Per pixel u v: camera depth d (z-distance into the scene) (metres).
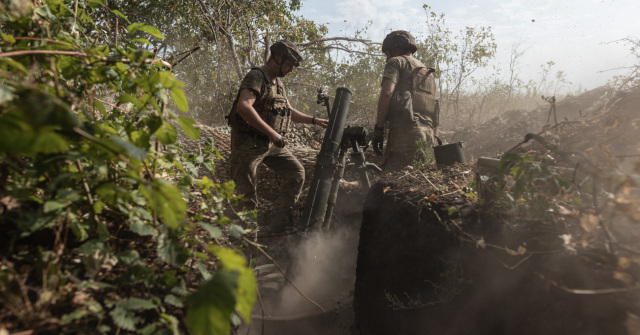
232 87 8.38
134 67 1.43
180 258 1.30
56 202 1.19
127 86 1.49
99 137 1.38
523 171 1.75
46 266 1.18
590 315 1.26
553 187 1.82
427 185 2.57
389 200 2.59
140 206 1.47
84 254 1.28
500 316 1.56
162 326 1.22
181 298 1.34
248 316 1.12
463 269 1.81
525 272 1.52
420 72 3.67
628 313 1.14
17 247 1.26
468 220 1.95
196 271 1.53
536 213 1.64
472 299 1.72
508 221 1.76
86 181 1.35
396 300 2.25
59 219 1.23
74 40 1.57
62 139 1.04
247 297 1.12
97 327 1.14
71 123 1.03
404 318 2.16
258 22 9.24
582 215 1.62
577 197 1.67
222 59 8.55
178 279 1.46
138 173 1.19
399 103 3.53
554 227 1.63
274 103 3.29
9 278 1.11
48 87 1.29
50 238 1.33
